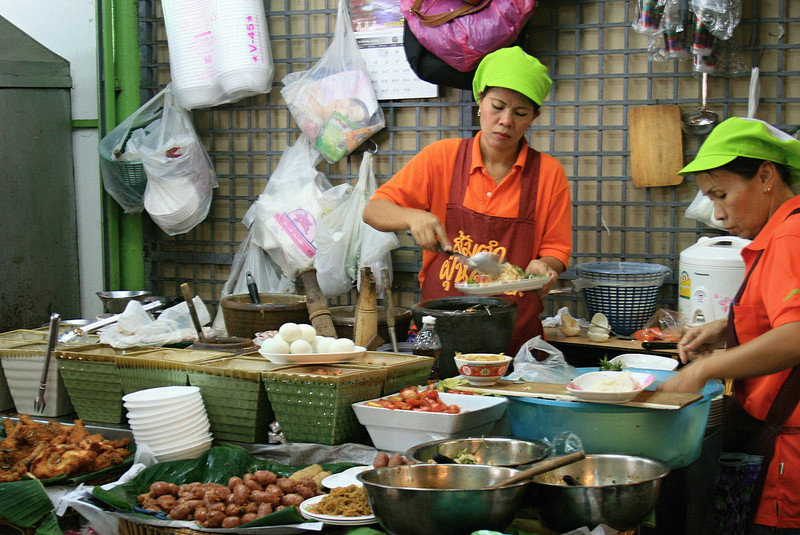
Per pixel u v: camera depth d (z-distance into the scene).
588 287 3.00
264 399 2.14
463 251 2.64
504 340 2.29
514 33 2.91
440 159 2.66
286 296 3.08
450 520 1.38
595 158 3.35
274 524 1.63
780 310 1.62
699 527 1.96
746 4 3.05
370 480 1.47
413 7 2.99
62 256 3.88
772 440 1.82
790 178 1.79
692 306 2.79
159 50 3.85
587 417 1.67
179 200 3.56
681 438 1.69
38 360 2.52
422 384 2.28
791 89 3.08
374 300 2.54
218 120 3.82
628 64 3.25
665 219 3.28
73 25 3.88
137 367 2.30
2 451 2.18
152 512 1.75
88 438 2.16
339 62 3.45
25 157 3.67
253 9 3.42
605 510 1.46
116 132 3.64
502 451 1.70
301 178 3.47
